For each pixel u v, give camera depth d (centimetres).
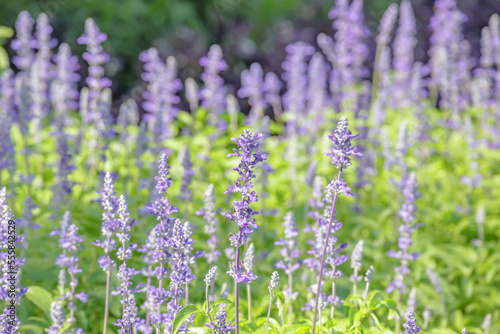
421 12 1973
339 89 1195
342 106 1173
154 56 1076
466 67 1224
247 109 1828
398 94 1259
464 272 830
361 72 1212
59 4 1756
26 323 606
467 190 1020
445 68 1130
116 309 644
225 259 762
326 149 1045
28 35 1092
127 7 1770
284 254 582
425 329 676
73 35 1744
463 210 971
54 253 707
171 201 873
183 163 765
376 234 864
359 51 1199
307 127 1125
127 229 496
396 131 1194
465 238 950
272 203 973
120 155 1042
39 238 726
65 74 1070
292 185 982
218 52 1111
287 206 950
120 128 975
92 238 753
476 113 1187
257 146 443
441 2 1251
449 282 845
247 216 447
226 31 1958
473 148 1030
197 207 877
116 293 495
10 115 918
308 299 639
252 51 1967
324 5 2038
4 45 1667
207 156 975
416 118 1120
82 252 696
